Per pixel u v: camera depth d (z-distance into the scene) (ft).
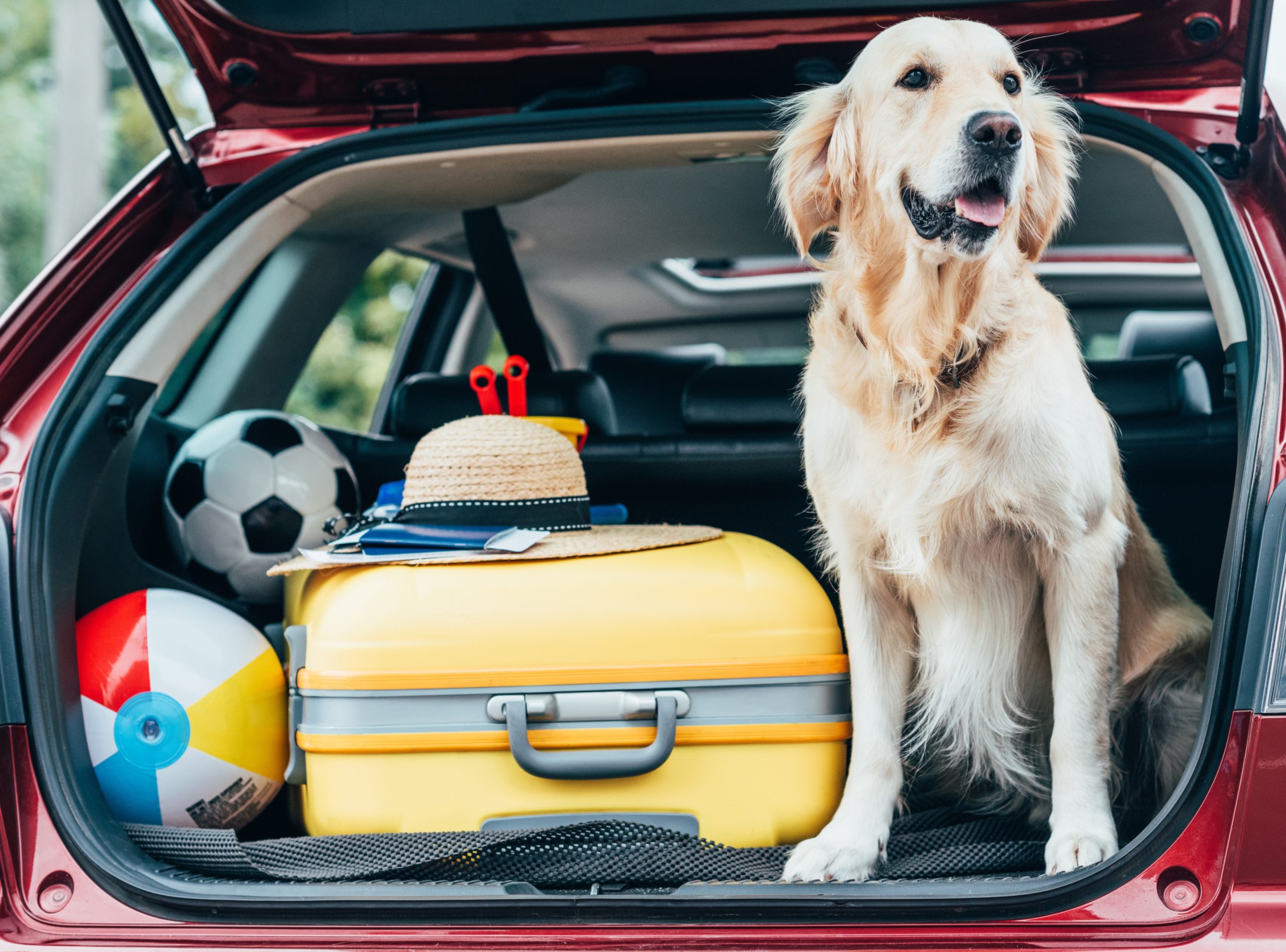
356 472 8.13
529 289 11.52
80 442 5.31
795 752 5.19
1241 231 5.25
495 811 5.06
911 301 5.73
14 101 55.93
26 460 5.13
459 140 6.44
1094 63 6.32
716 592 5.20
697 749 5.13
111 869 4.49
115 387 5.55
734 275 11.85
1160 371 7.03
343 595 5.23
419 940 4.29
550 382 8.17
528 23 6.35
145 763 5.24
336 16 6.36
